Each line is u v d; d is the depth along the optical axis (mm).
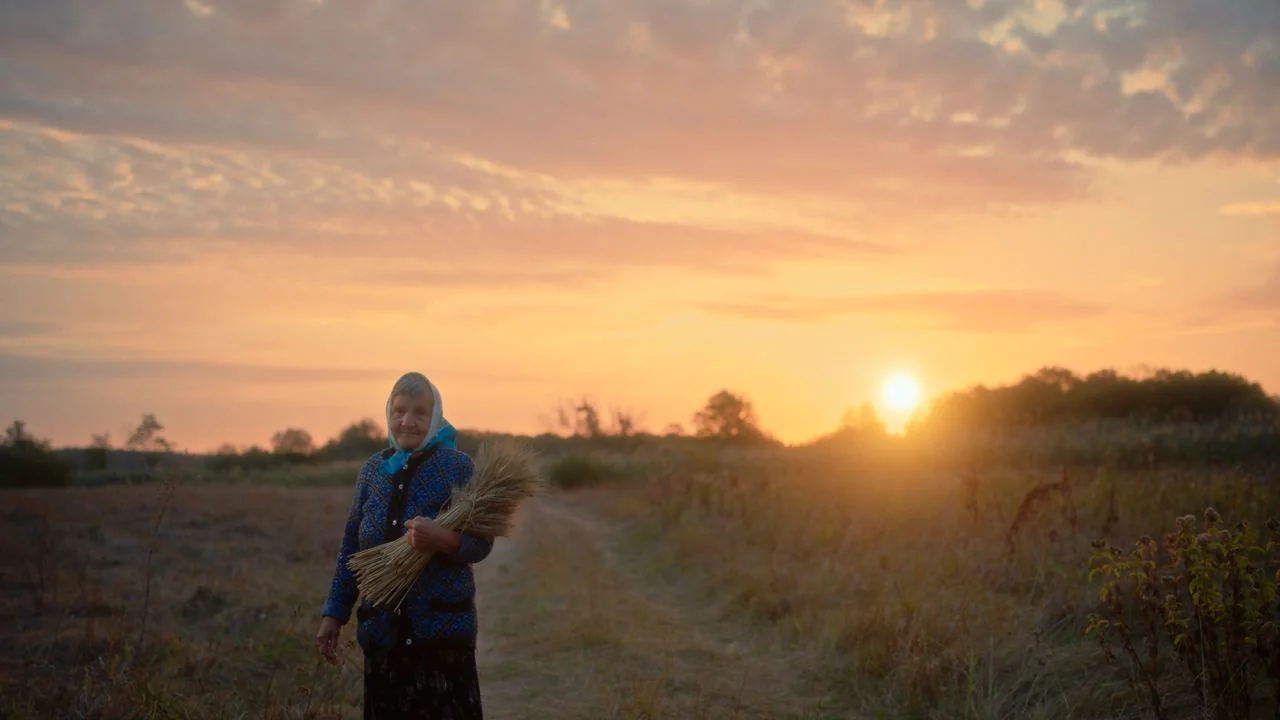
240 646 6812
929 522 9859
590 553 12172
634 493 20766
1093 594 6234
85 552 10352
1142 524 8312
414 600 3570
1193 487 9250
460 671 3611
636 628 7797
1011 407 30188
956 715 5285
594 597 8766
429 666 3559
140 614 7613
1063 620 6004
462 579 3645
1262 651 4105
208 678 6062
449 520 3553
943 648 5992
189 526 13508
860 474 16828
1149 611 4496
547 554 11711
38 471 28234
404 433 3732
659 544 12625
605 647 7207
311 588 9141
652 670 6598
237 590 8664
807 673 6391
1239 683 4184
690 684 6258
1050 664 5492
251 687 5973
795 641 7105
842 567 8531
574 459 27172
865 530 9766
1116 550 4664
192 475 17516
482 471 3672
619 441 43875
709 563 10148
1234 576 4152
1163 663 5047
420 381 3791
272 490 22594
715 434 46219
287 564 10758
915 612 6492
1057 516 9023
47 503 14430
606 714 5750
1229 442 16000
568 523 16656
